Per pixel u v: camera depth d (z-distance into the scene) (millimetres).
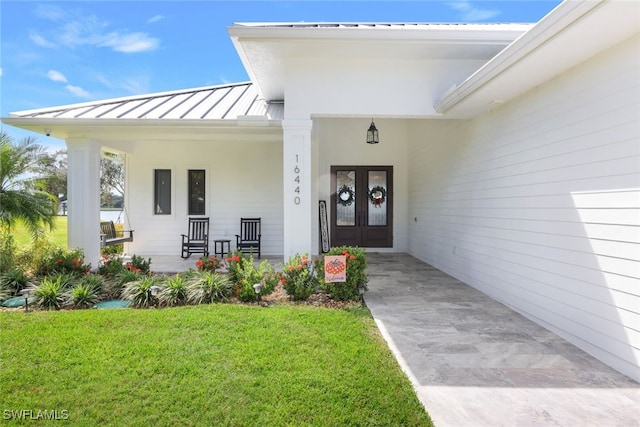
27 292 4812
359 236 10352
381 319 4289
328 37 4938
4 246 5914
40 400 2445
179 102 7844
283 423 2254
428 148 8367
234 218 9133
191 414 2324
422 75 5637
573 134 3600
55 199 6875
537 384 2816
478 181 5746
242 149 9086
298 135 5629
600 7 2553
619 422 2348
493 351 3416
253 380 2707
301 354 3152
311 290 4996
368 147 10336
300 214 5676
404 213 10328
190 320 3965
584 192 3445
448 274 7078
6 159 6250
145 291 4730
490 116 5324
